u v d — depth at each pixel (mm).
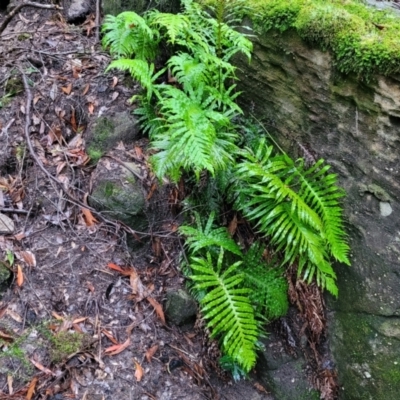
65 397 1294
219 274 1459
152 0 1812
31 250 1491
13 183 1605
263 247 1538
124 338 1436
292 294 1563
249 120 1636
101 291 1484
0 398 1245
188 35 1484
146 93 1715
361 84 1345
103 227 1576
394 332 1433
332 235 1434
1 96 1752
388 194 1388
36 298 1415
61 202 1587
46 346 1343
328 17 1371
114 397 1335
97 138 1688
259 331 1510
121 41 1587
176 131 1297
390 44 1273
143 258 1584
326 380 1562
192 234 1496
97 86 1797
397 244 1393
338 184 1496
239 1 1538
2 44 1922
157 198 1612
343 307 1542
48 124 1719
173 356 1463
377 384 1479
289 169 1486
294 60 1482
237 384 1526
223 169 1420
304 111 1517
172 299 1503
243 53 1609
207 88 1437
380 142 1366
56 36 1991
